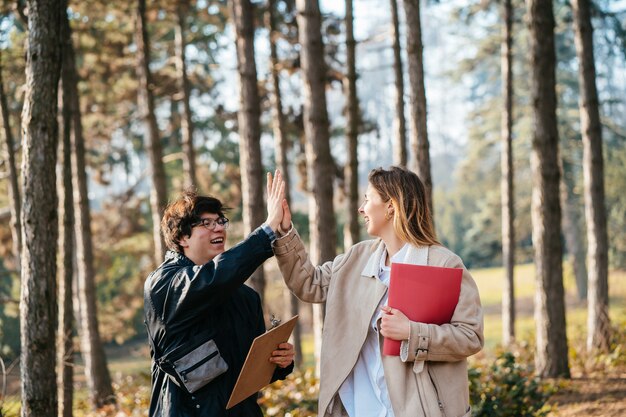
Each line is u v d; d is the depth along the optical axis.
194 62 20.94
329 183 9.51
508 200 16.08
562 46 32.03
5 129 9.59
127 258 26.81
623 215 31.02
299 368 11.36
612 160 30.64
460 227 53.09
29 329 4.60
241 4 10.99
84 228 12.76
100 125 20.84
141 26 13.86
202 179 23.92
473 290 3.34
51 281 4.64
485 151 35.50
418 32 8.69
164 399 3.30
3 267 22.48
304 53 9.51
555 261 9.57
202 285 3.17
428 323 3.23
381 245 3.54
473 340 3.23
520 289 39.22
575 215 33.62
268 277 26.97
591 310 11.97
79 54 16.47
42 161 4.59
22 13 7.65
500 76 32.88
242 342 3.42
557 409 8.13
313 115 9.47
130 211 23.00
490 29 28.83
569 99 32.78
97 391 12.46
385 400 3.34
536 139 9.47
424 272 3.23
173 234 3.46
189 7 16.28
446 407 3.26
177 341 3.28
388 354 3.24
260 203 10.92
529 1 9.41
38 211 4.60
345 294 3.51
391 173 3.47
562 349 9.59
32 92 4.58
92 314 12.80
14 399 7.11
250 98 10.96
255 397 3.53
